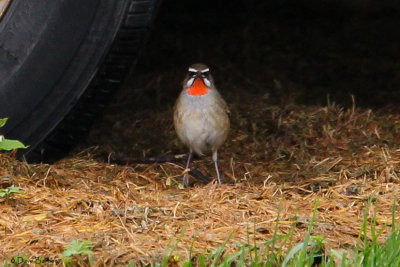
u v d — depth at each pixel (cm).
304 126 1306
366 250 803
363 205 963
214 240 856
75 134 1102
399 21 1856
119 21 1031
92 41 1035
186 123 1088
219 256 816
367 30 1820
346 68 1644
